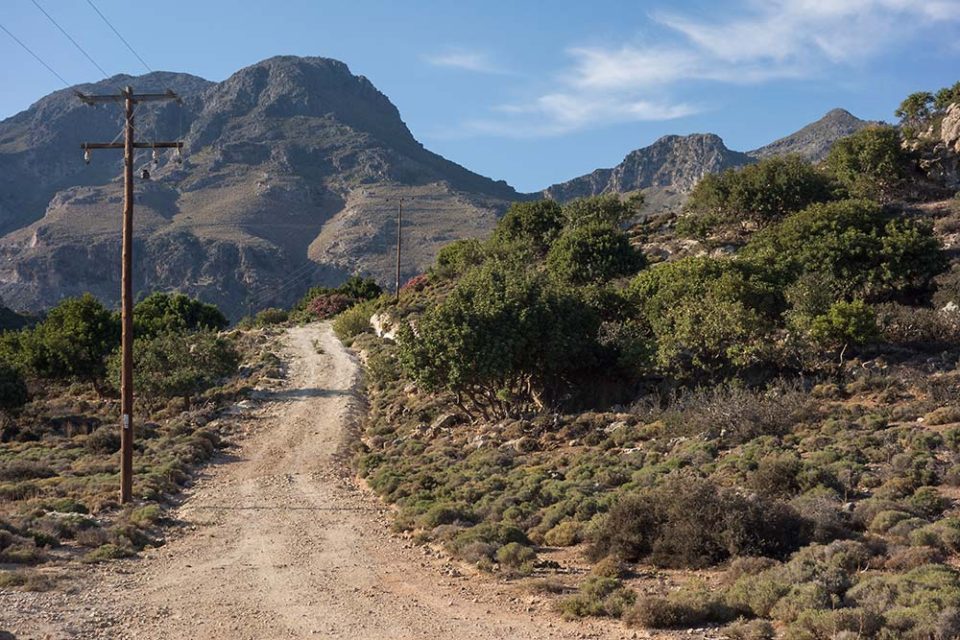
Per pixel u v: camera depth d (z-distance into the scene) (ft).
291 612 51.60
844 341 126.31
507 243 263.29
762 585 48.62
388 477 107.96
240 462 132.67
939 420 97.71
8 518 75.51
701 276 147.33
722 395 113.39
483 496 90.74
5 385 166.30
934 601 42.47
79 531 75.36
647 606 46.93
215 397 181.06
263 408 173.17
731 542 58.59
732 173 225.76
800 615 42.96
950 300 144.15
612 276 198.70
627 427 117.08
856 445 90.94
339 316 284.82
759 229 215.31
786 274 148.36
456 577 61.57
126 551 69.92
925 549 54.34
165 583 59.98
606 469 96.02
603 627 47.11
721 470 87.30
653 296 150.41
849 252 156.66
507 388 140.15
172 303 323.57
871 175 214.28
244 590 57.82
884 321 135.03
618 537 62.80
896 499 71.05
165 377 178.50
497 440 123.65
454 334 130.11
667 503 63.52
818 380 122.83
